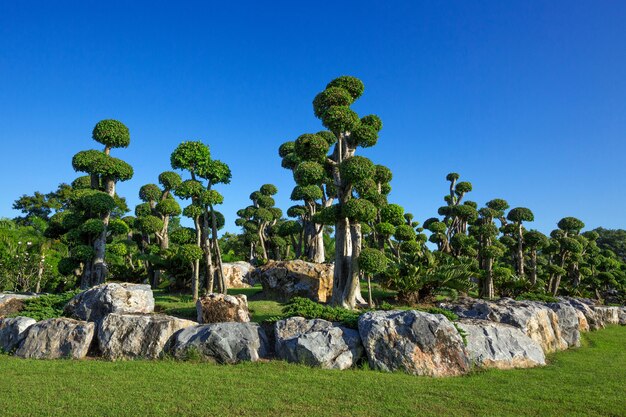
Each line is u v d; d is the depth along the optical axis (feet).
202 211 65.62
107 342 39.58
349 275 56.65
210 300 46.21
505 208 131.85
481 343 40.22
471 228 122.93
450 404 26.89
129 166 75.46
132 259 99.04
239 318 45.83
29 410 24.08
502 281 89.76
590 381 34.50
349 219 58.80
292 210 119.14
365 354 37.68
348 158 55.93
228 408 24.85
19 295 57.41
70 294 55.57
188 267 75.05
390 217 79.61
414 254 78.33
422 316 38.11
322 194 100.83
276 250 119.55
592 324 75.56
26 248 93.97
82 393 27.40
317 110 61.05
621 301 140.56
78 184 87.04
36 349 40.14
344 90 60.29
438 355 36.37
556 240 127.13
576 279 135.33
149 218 88.53
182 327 41.14
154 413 23.81
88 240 71.87
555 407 26.84
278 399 26.66
